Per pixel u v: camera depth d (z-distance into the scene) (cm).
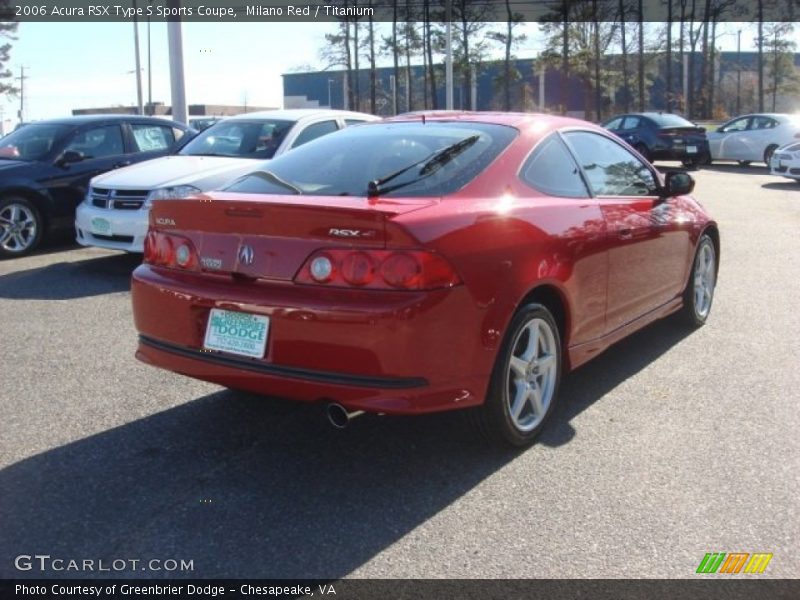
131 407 441
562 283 390
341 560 290
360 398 317
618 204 459
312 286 326
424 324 315
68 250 963
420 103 5656
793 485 346
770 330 593
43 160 934
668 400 450
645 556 291
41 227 929
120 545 299
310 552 295
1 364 516
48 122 1002
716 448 385
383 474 359
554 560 289
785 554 293
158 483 349
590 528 311
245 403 447
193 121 2942
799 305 670
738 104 6234
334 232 322
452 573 281
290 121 885
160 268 377
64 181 939
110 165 979
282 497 337
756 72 6500
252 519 319
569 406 442
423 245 316
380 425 415
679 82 5631
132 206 783
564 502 332
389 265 315
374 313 311
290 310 324
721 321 620
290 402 448
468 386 338
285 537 305
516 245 359
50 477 354
